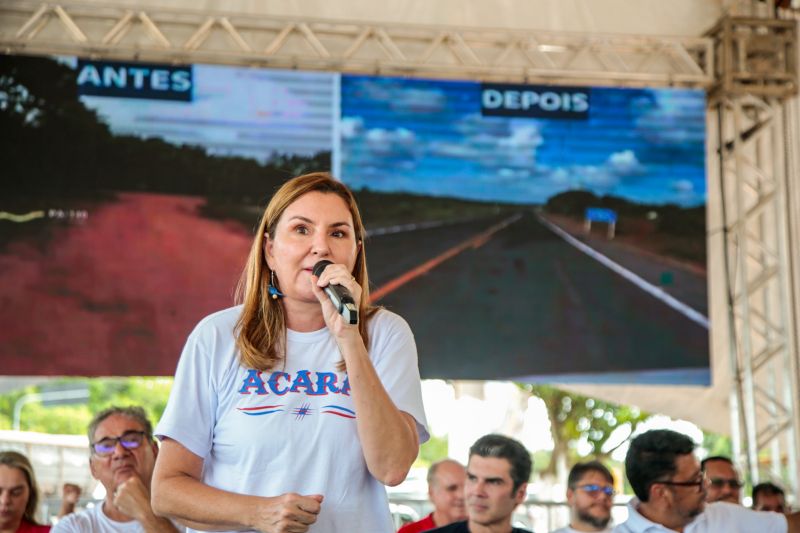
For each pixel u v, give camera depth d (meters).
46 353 5.55
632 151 6.07
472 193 5.94
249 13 5.82
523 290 5.92
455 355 5.84
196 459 1.97
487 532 3.79
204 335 2.00
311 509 1.80
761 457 6.80
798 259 6.15
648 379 5.95
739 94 6.08
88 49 5.67
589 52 6.12
